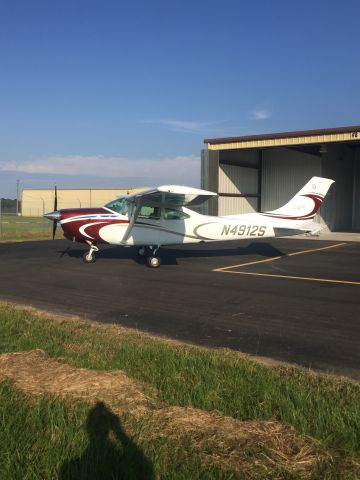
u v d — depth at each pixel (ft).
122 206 39.96
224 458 8.77
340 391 12.42
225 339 18.21
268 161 99.81
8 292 27.63
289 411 10.75
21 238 67.15
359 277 34.12
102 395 11.44
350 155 104.42
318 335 18.80
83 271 36.17
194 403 11.34
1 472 8.29
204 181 85.81
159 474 8.30
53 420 10.11
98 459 8.69
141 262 41.73
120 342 16.72
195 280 32.24
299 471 8.40
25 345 15.87
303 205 43.78
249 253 50.62
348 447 9.25
